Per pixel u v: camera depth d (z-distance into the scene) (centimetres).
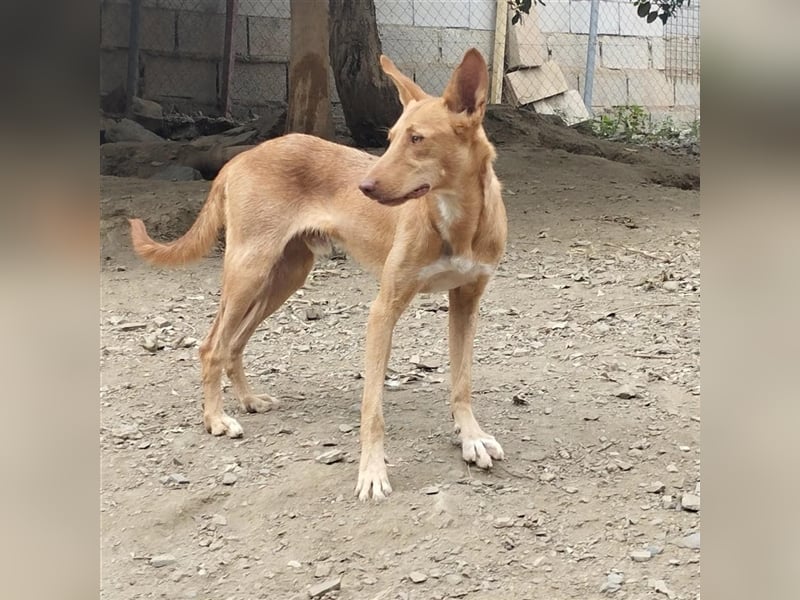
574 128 1305
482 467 334
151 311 571
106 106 1118
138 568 282
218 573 278
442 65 1281
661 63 1427
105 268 663
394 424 382
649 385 425
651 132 1377
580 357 471
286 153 386
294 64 909
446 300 588
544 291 602
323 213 378
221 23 1192
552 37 1343
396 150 305
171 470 344
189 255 403
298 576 275
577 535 291
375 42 1066
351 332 534
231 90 1203
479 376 446
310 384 446
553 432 371
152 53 1154
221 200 396
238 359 406
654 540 286
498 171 969
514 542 287
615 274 638
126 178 880
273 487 326
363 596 263
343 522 301
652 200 866
